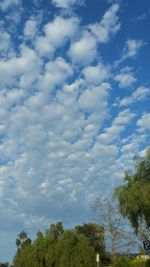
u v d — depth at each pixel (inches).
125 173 1866.4
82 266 1987.0
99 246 2741.1
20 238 3454.7
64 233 2094.0
